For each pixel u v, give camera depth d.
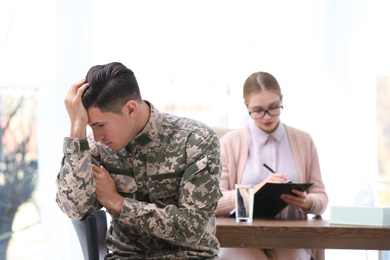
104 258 1.89
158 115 1.90
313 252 2.75
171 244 1.87
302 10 3.92
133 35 3.76
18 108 3.87
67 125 3.64
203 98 3.86
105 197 1.81
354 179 3.84
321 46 3.91
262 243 2.15
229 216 2.61
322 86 3.88
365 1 3.94
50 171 3.66
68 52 3.66
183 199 1.82
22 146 3.88
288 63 3.90
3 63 3.72
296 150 2.88
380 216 2.19
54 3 3.69
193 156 1.86
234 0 3.90
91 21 3.69
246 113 3.86
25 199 3.88
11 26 3.72
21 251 3.86
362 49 3.92
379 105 4.00
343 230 2.14
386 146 4.00
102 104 1.76
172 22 3.83
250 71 3.89
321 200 2.69
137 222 1.76
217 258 1.90
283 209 2.73
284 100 3.87
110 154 1.92
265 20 3.91
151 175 1.88
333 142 3.86
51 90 3.69
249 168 2.83
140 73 3.77
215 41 3.88
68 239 3.63
